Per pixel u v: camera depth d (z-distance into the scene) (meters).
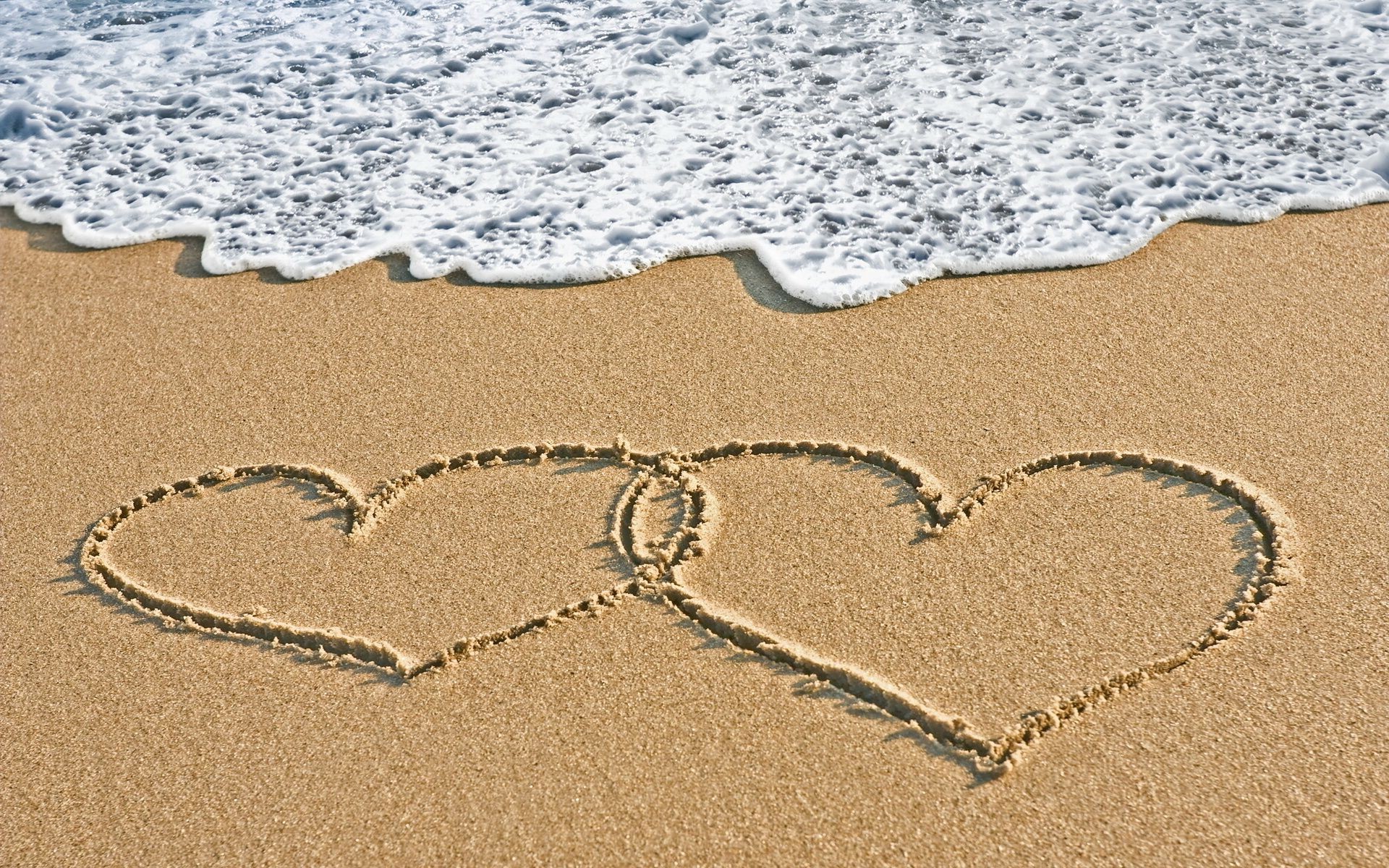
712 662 2.99
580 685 2.94
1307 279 4.45
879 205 4.98
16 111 6.12
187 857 2.56
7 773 2.79
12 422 4.07
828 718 2.80
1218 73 5.83
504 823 2.59
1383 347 4.03
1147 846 2.45
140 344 4.48
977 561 3.24
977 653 2.95
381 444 3.86
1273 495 3.39
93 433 4.00
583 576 3.29
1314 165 5.15
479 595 3.24
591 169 5.35
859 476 3.59
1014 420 3.78
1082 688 2.83
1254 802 2.53
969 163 5.22
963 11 6.49
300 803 2.67
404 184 5.38
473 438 3.86
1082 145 5.31
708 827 2.55
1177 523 3.33
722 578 3.24
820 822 2.55
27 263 5.05
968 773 2.64
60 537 3.55
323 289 4.75
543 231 4.98
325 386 4.18
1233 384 3.89
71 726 2.91
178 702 2.97
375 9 7.04
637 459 3.72
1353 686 2.79
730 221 4.95
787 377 4.06
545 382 4.12
